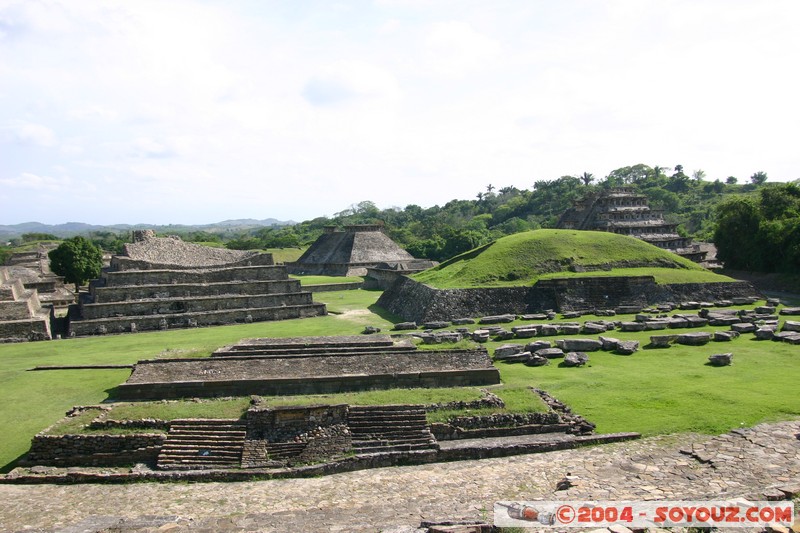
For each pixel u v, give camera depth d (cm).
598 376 3038
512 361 3444
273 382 2802
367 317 5528
